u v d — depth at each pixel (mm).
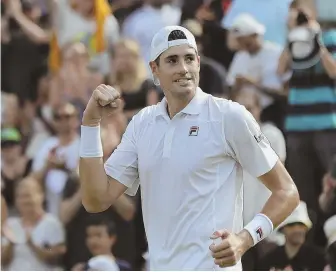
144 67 30438
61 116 29797
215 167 15141
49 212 28172
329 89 28203
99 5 33906
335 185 26578
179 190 15172
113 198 15828
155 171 15359
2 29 35094
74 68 33188
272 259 24594
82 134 15594
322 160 27781
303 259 24438
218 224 14992
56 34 34781
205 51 31156
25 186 27734
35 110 33656
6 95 34094
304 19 28531
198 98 15430
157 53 15336
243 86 29203
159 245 15375
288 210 14938
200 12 32312
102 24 33656
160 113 15555
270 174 15078
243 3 31312
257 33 29922
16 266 27172
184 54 15219
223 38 31344
